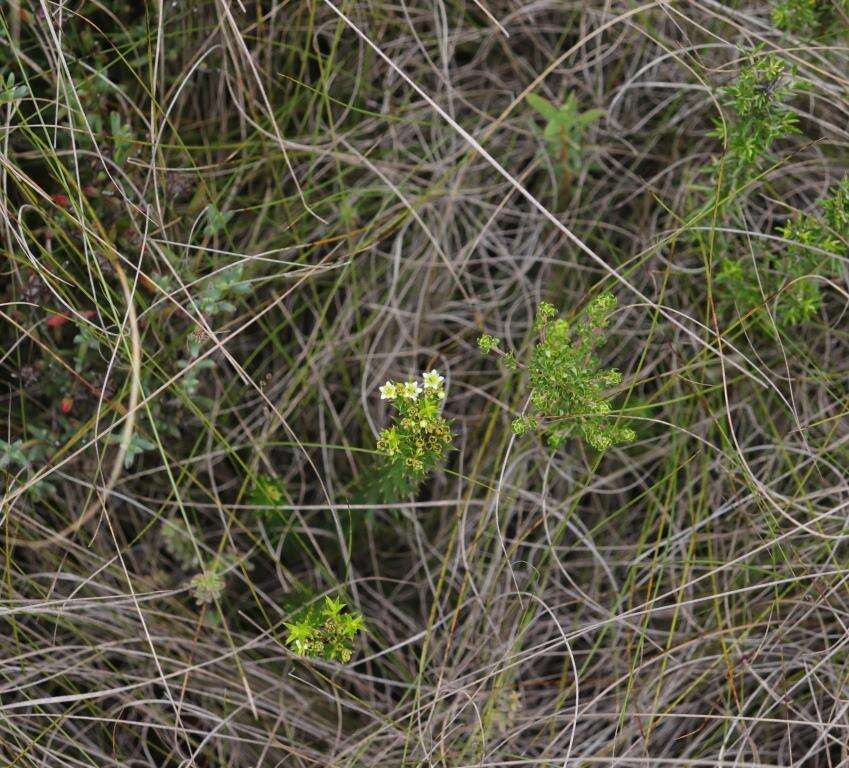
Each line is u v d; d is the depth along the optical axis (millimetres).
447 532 2725
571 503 2734
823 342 2793
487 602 2551
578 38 3078
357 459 2811
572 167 2883
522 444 2662
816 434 2719
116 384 2428
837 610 2449
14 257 2281
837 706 2434
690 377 2738
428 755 2289
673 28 2910
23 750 2197
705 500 2672
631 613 2316
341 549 2623
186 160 2660
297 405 2758
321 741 2516
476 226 3008
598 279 2939
